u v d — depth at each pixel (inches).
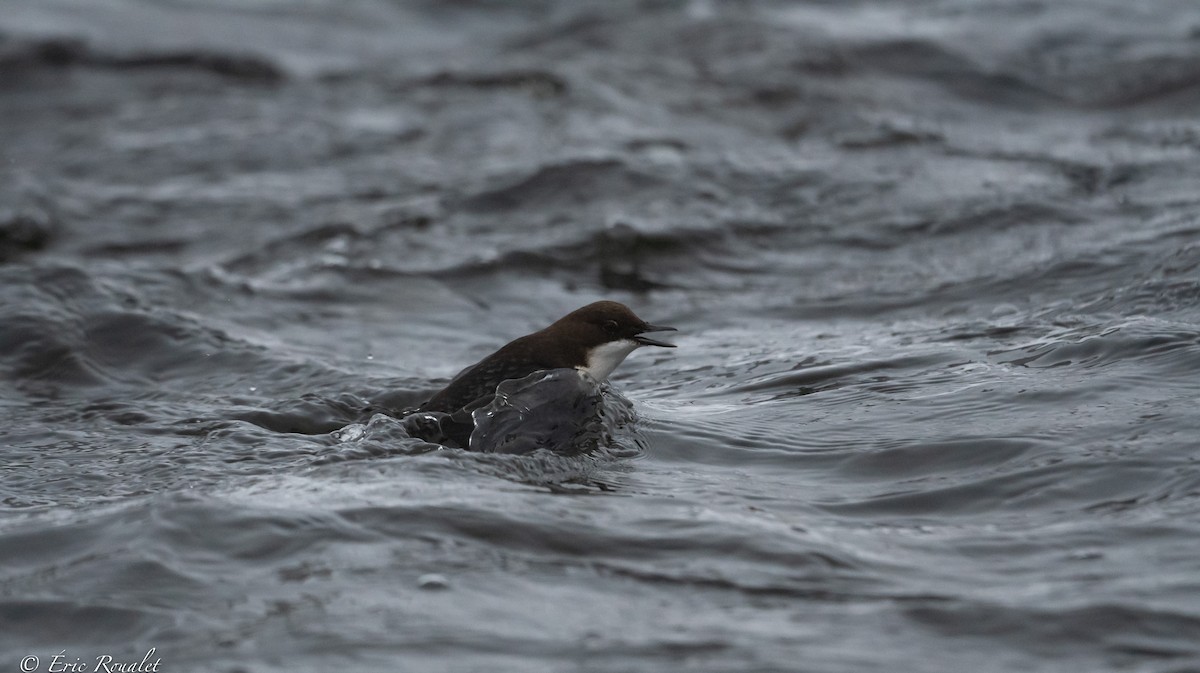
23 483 486.0
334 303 879.7
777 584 364.2
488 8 2320.4
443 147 1302.9
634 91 1450.5
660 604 351.9
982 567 373.1
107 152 1362.0
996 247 922.7
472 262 959.0
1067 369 577.0
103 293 761.0
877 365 626.8
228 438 534.6
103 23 2086.6
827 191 1099.3
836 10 1895.9
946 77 1531.7
